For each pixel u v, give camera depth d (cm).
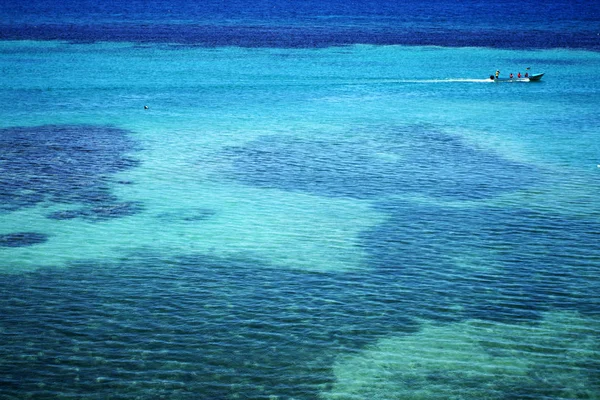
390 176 4584
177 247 3416
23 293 2897
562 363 2397
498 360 2417
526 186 4366
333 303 2839
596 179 4509
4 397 2184
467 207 3984
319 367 2372
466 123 6184
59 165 4753
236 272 3136
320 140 5547
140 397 2197
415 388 2256
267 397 2205
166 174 4606
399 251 3369
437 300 2862
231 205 4025
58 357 2417
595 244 3434
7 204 3966
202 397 2200
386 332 2608
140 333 2586
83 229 3628
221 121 6200
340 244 3462
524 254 3319
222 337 2564
